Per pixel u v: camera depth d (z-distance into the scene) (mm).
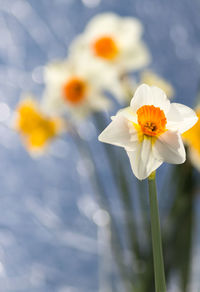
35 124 1493
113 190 3332
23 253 2965
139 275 1416
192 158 1201
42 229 3045
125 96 1401
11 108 3510
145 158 924
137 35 1569
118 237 1483
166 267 1408
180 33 3670
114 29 1580
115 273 1583
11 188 3385
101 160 3346
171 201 1399
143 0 3650
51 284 2672
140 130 933
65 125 1537
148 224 1421
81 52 1565
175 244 1400
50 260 2863
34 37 3621
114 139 926
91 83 1502
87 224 2219
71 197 3326
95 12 3641
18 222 3139
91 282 2529
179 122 930
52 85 1544
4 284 2688
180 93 3652
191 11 3670
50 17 3629
